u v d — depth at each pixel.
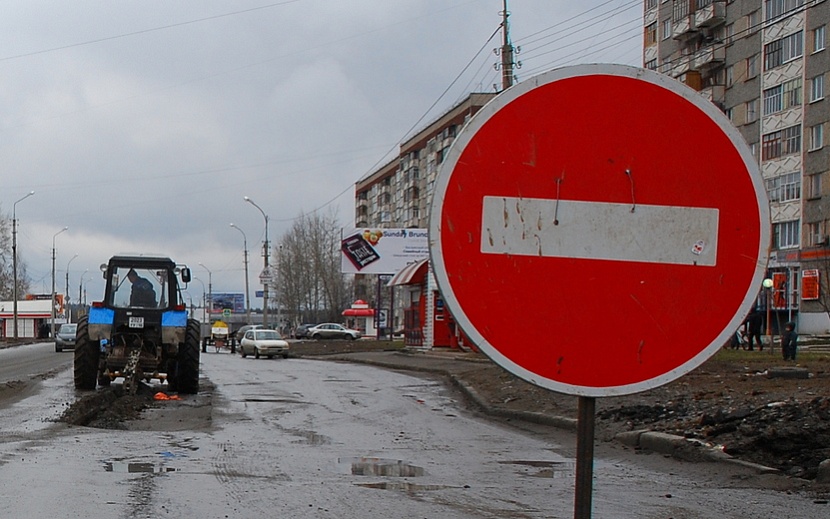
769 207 2.58
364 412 14.95
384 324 81.88
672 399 12.96
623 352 2.54
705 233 2.58
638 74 2.60
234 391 19.83
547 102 2.59
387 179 107.31
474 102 73.75
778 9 49.91
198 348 19.19
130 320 18.72
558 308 2.54
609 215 2.57
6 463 8.37
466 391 18.69
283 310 101.88
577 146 2.59
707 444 9.47
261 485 7.38
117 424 12.81
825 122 46.78
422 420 13.73
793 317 48.72
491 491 7.29
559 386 2.53
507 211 2.56
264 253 62.94
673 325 2.56
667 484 7.79
